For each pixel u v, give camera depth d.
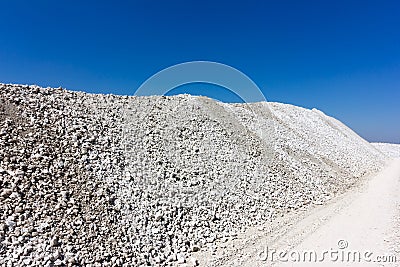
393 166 35.31
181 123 16.72
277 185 16.25
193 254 9.44
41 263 7.12
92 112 14.10
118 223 9.22
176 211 10.91
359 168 28.64
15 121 11.13
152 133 14.73
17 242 7.26
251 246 10.17
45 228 7.90
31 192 8.66
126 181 11.01
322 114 44.94
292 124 30.42
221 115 20.17
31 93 13.31
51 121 12.05
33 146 10.34
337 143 33.53
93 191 9.80
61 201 8.87
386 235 10.94
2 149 9.61
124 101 16.25
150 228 9.69
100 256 7.96
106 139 12.62
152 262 8.65
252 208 13.21
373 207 15.15
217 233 10.84
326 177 21.55
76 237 8.10
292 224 12.52
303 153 23.91
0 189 8.34
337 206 15.67
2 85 12.84
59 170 9.91
